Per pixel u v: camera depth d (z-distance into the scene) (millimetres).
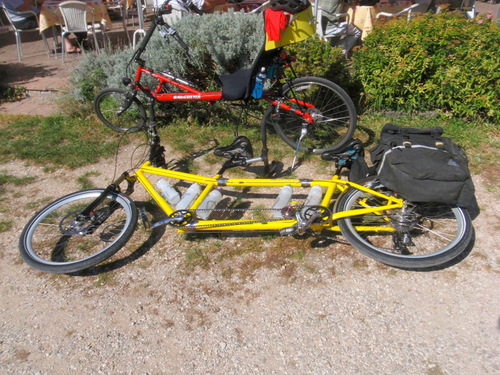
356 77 4832
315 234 2971
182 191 3719
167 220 2832
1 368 2268
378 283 2693
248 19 4742
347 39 6469
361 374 2148
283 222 2805
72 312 2605
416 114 4734
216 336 2400
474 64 4238
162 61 4559
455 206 2723
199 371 2215
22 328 2508
